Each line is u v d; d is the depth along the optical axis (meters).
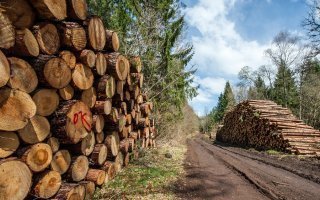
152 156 9.91
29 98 3.14
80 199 4.12
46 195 3.56
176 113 17.17
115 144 6.11
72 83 4.26
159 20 13.38
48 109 3.67
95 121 5.04
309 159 12.97
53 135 3.88
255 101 21.75
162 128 15.44
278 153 15.31
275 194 6.50
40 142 3.49
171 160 10.37
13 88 3.03
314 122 36.50
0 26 2.87
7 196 2.91
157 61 13.90
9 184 2.93
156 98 14.43
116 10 10.67
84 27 4.62
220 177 8.18
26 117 3.10
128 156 7.62
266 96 46.62
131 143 7.57
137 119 8.63
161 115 15.13
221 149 20.48
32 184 3.43
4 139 3.00
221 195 6.22
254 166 10.83
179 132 24.03
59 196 3.74
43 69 3.46
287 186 7.39
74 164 4.27
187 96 16.73
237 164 11.16
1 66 2.75
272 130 17.27
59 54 3.96
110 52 5.97
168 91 14.73
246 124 22.36
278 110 19.80
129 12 11.62
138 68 7.79
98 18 4.95
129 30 11.85
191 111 47.78
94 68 4.98
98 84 5.24
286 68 41.81
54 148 3.84
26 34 3.27
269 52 42.81
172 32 14.73
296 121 17.38
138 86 8.05
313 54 20.77
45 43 3.63
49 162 3.55
